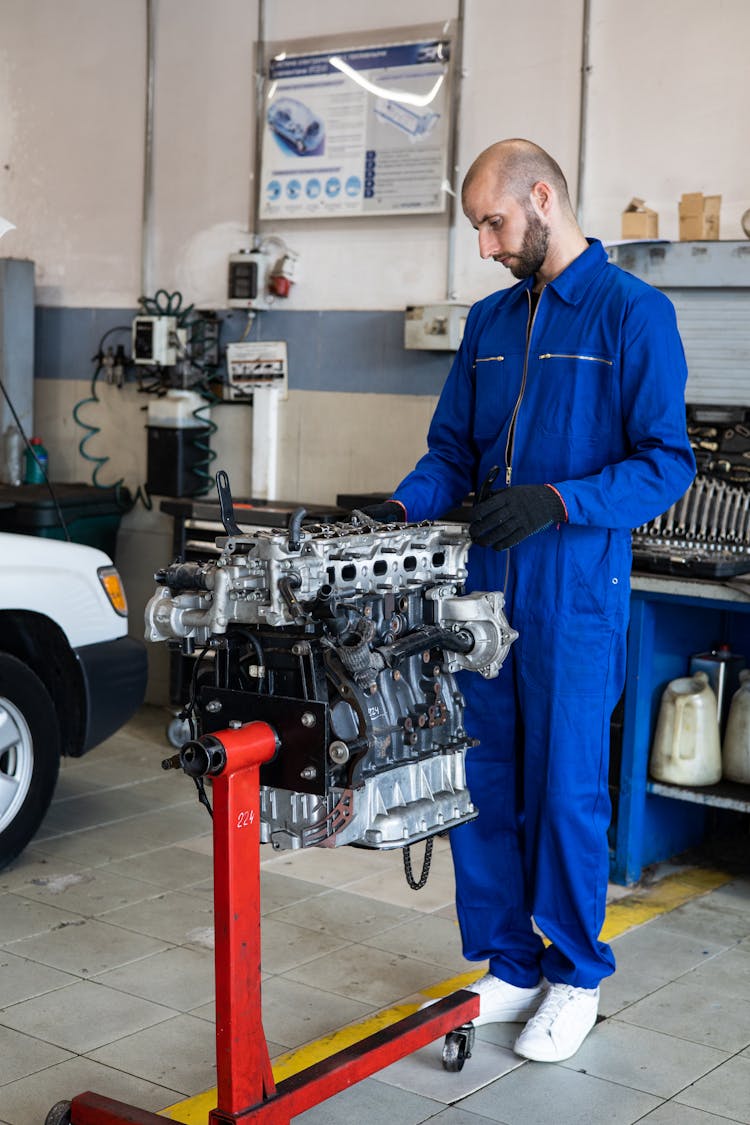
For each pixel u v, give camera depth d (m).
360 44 5.05
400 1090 2.60
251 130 5.41
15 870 3.78
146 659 4.12
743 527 3.96
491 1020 2.83
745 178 4.30
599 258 2.68
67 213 6.01
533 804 2.74
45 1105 2.51
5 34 6.09
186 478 5.62
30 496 5.45
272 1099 2.21
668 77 4.40
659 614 3.83
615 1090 2.62
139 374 5.79
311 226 5.29
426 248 5.01
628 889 3.81
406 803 2.33
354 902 3.61
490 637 2.41
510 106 4.74
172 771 4.83
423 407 5.07
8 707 3.65
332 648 2.13
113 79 5.79
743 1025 2.92
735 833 4.37
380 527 2.41
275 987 3.05
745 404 3.84
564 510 2.44
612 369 2.62
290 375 5.41
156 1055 2.71
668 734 3.86
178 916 3.47
